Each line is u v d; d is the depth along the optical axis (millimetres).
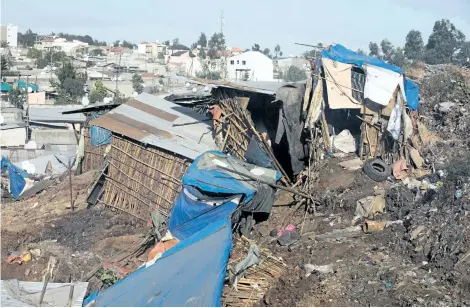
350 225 17109
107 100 32531
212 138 22953
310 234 17141
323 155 20453
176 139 22016
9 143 39438
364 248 15430
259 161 20641
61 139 39906
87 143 26875
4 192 28609
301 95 20578
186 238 17125
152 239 18938
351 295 13180
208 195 18203
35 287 13469
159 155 21203
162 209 20922
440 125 22219
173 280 13953
